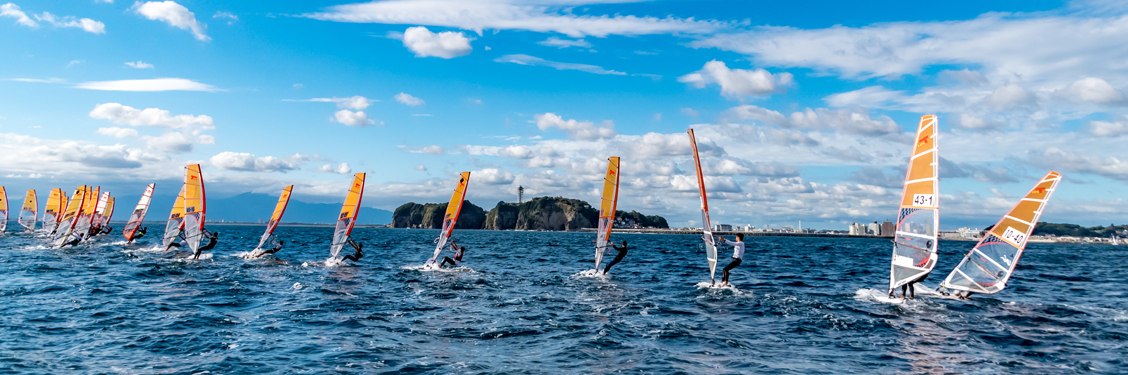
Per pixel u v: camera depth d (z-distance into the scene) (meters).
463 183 29.84
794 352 11.96
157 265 27.56
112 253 35.19
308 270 27.44
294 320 14.60
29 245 42.91
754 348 12.28
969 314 16.59
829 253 61.91
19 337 11.94
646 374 10.17
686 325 14.68
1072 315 16.61
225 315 15.03
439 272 27.95
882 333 13.90
